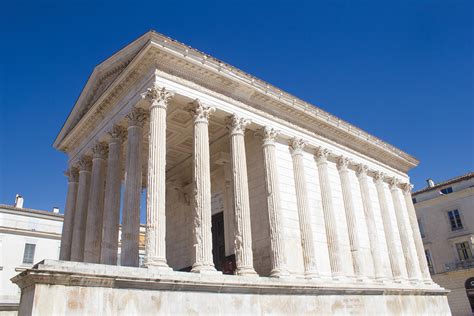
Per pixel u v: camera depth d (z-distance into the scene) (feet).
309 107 108.68
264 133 96.99
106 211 88.53
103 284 56.44
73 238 100.68
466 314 186.39
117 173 91.56
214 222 112.88
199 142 82.38
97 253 93.50
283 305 78.89
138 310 59.16
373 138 129.49
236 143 89.45
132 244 76.79
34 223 167.32
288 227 94.84
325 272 99.09
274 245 87.30
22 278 52.70
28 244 163.22
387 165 137.59
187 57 84.43
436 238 204.33
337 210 111.34
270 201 91.20
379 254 116.26
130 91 88.99
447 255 198.90
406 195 143.33
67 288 53.06
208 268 72.79
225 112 90.02
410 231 139.03
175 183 124.88
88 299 54.49
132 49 88.63
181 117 100.53
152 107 78.95
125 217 78.69
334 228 103.71
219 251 109.09
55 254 168.76
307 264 93.15
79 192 105.50
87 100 108.78
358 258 107.34
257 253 94.07
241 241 81.92
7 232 158.92
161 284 62.54
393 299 109.40
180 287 64.69
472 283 187.93
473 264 187.01
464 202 198.49
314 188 106.83
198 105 84.84
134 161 82.84
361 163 124.36
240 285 72.18
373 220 119.55
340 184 115.96
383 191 130.31
